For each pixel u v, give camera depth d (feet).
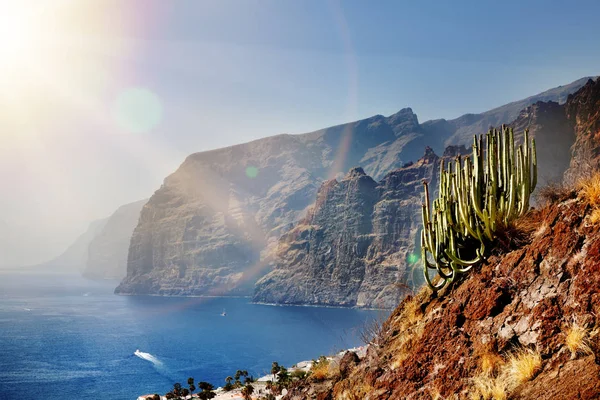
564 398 13.23
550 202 21.76
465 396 17.79
